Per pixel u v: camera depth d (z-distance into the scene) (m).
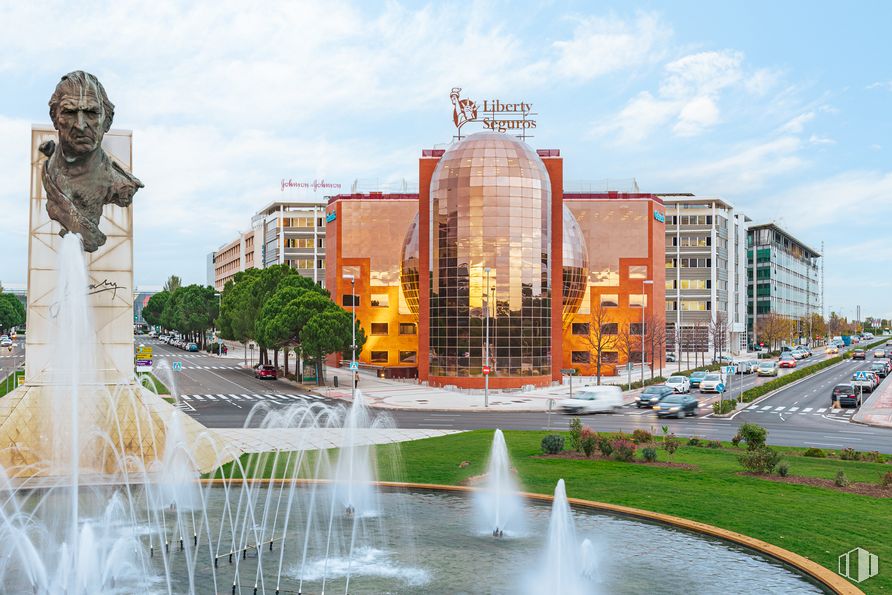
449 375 77.44
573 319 100.44
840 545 20.84
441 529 23.36
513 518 24.58
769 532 22.06
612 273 100.81
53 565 20.14
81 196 30.81
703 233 142.12
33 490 28.25
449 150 81.00
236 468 32.31
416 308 93.38
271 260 164.12
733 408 58.03
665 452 36.31
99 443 31.17
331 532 23.05
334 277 104.56
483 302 76.62
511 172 77.56
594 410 57.31
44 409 31.23
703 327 138.00
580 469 31.88
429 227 82.69
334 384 78.19
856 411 57.00
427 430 45.50
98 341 33.16
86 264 33.41
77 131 28.98
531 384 76.94
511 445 38.84
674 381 73.00
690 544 21.62
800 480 29.47
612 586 18.38
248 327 94.00
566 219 91.94
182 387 75.88
